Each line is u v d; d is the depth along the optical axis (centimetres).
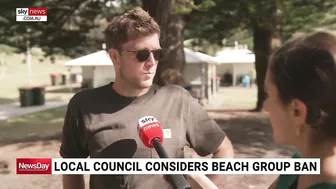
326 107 101
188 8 700
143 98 205
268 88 115
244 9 1005
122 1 1078
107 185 196
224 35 1484
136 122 198
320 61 100
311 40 105
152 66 199
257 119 1455
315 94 101
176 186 152
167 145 194
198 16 996
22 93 2202
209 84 2466
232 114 1644
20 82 4231
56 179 674
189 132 210
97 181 201
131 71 197
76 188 214
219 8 952
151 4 829
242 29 1521
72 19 1037
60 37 1005
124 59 197
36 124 1493
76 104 208
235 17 1123
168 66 871
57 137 1121
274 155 823
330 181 102
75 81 4106
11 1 856
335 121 101
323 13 1332
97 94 209
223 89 3506
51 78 3916
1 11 869
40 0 924
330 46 102
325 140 104
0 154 892
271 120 116
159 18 795
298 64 103
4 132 1271
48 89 3531
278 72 109
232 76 3944
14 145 1007
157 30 201
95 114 202
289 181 120
